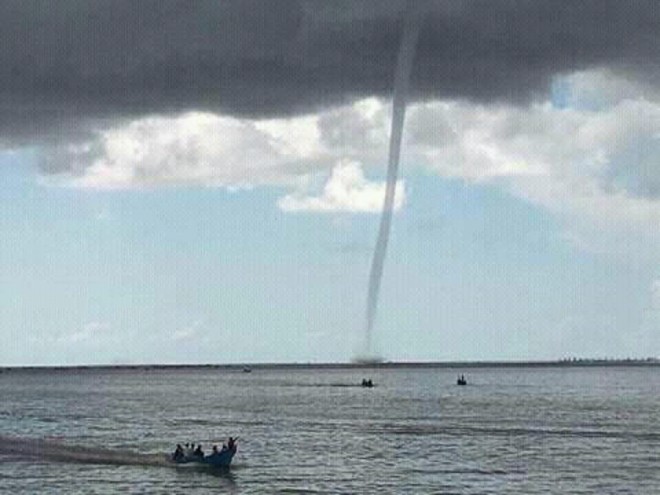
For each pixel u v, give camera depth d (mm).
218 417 163750
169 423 150750
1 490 80875
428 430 135500
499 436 126062
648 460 99688
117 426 144500
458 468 95250
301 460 102375
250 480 88375
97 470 92250
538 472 92000
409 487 84375
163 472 91938
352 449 112500
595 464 97000
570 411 173375
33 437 123375
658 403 199000
